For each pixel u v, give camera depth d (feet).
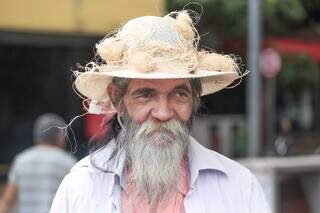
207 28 39.06
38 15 33.45
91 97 8.75
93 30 34.60
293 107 54.80
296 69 47.19
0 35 32.63
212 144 43.29
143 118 7.92
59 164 18.67
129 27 8.12
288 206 24.48
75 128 33.86
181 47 7.91
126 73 7.79
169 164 7.88
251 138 25.45
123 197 8.14
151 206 8.04
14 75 34.71
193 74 7.85
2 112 34.65
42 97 35.35
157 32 7.91
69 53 35.40
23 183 18.62
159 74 7.71
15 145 34.86
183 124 8.00
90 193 8.18
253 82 25.34
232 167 8.39
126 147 8.20
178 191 8.09
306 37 46.96
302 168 24.44
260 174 23.17
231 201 8.16
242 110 48.06
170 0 32.81
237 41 41.42
